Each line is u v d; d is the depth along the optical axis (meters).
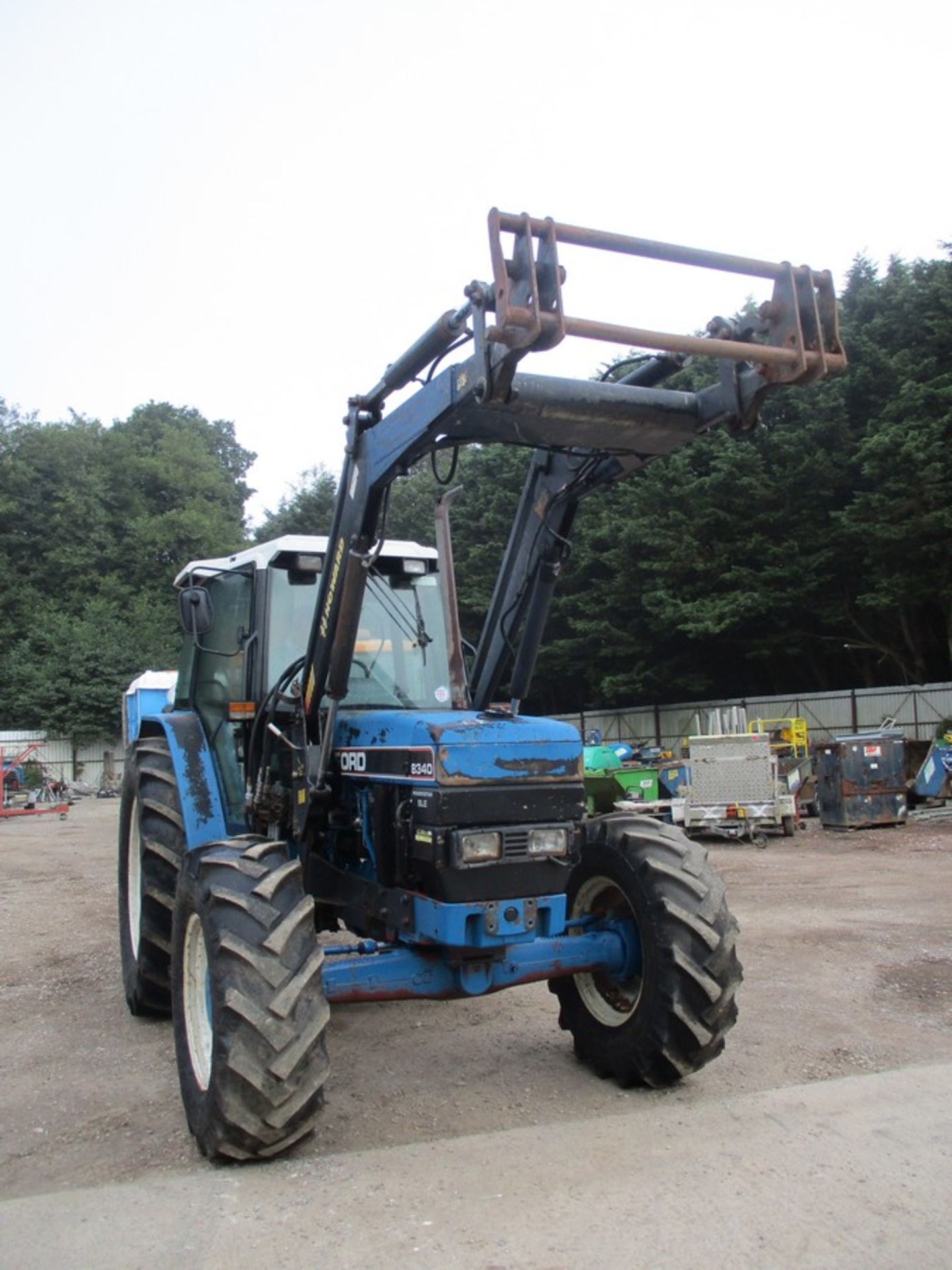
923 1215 3.33
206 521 52.75
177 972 4.30
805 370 3.71
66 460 52.47
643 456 4.46
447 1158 3.85
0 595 46.97
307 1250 3.19
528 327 3.36
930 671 26.41
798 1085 4.57
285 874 4.03
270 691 5.16
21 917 9.70
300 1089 3.69
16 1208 3.55
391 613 5.51
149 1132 4.21
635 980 4.84
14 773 30.53
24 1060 5.22
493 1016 5.88
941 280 23.84
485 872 4.18
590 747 17.12
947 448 21.80
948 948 7.26
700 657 28.58
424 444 4.11
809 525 25.38
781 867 11.81
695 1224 3.30
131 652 43.00
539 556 5.05
